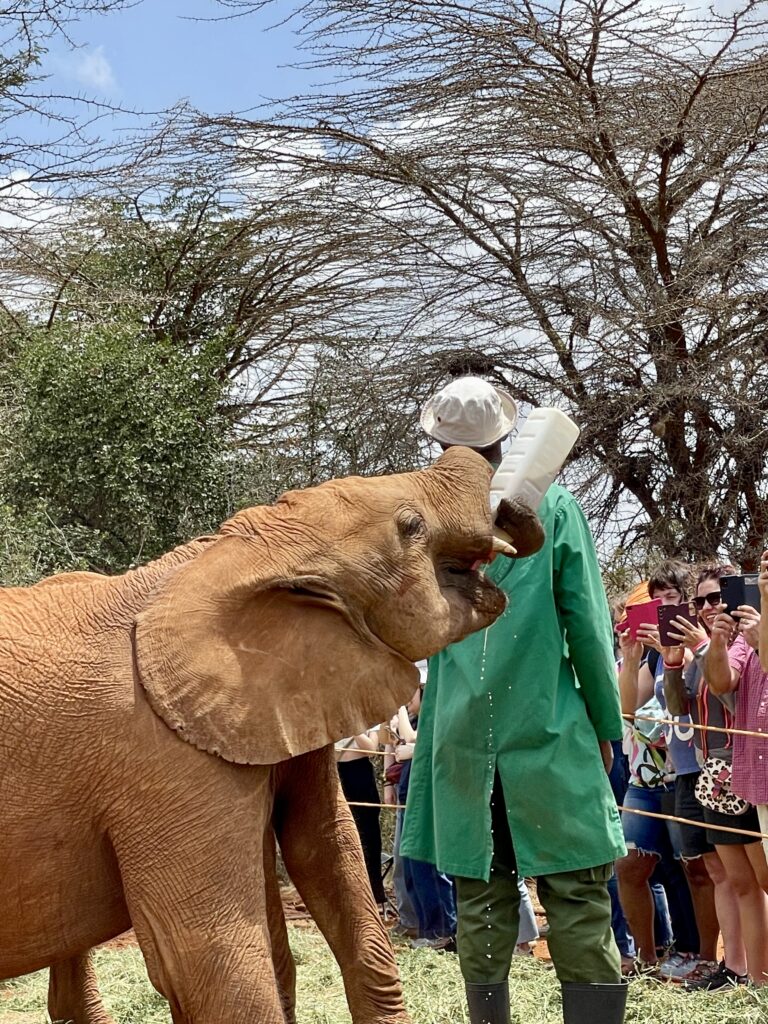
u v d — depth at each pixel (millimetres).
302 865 4145
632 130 16109
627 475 17047
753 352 16125
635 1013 5625
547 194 16875
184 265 21422
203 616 3623
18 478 15000
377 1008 4086
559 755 4434
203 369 16594
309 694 3650
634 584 16547
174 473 15344
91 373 15180
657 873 7531
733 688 6219
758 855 6285
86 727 3551
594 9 16406
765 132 16016
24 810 3527
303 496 3828
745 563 16203
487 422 4570
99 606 3738
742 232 16438
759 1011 5547
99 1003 4910
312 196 18922
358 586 3717
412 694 3820
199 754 3553
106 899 3670
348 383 17938
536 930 7344
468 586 3994
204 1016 3510
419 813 4898
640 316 15828
